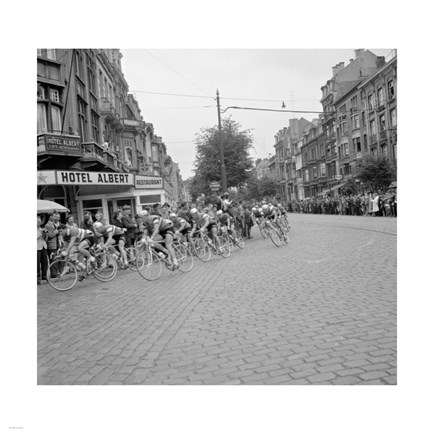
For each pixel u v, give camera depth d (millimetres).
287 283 7355
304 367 3604
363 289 6242
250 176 29766
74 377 3941
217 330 4945
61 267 9133
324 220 25922
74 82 19297
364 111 42375
